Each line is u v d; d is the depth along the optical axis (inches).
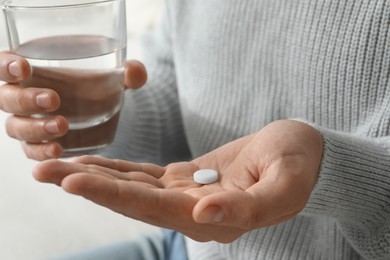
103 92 18.5
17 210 33.8
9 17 18.1
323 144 16.4
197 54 23.2
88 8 18.4
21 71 17.6
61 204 34.7
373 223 17.8
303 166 14.9
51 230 32.1
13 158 38.9
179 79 24.4
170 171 16.7
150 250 25.4
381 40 18.6
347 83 19.3
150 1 53.7
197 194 15.5
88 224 32.9
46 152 18.4
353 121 19.5
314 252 20.0
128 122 25.0
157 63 25.7
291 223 20.2
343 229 18.4
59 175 13.9
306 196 14.8
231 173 16.2
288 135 15.7
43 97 17.5
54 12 18.3
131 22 52.8
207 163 17.1
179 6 23.8
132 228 32.6
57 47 18.0
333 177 16.6
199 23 23.0
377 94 18.9
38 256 30.2
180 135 25.8
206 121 22.9
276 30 20.6
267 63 21.1
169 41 25.6
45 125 17.9
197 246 22.2
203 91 23.0
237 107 22.1
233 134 22.2
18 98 17.8
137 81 20.5
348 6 19.0
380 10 18.5
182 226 14.2
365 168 17.0
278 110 21.0
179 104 25.5
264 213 13.8
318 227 20.0
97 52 18.0
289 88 20.7
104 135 19.3
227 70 22.2
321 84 19.8
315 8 19.6
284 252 20.3
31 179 36.8
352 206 17.2
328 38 19.4
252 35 21.4
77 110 18.3
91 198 13.4
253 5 21.2
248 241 20.7
